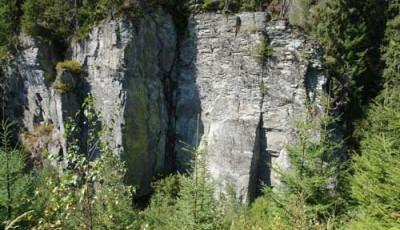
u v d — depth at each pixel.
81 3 27.39
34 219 11.72
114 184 8.48
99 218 7.78
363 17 25.33
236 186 24.41
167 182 24.45
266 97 24.52
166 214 17.39
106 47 25.56
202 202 10.56
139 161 25.92
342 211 12.84
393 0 25.70
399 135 15.66
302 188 12.02
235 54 25.27
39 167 27.02
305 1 25.78
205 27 26.23
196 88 26.73
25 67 28.45
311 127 13.12
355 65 24.64
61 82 26.08
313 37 24.11
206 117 26.28
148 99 26.33
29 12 27.69
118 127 25.00
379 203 10.58
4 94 30.09
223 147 25.08
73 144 6.54
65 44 28.20
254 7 25.50
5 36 28.97
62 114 25.84
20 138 29.19
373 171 12.30
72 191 6.21
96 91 26.12
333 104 23.16
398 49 24.69
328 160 13.66
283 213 11.77
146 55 26.05
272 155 24.61
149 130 26.39
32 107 28.91
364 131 21.86
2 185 12.07
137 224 11.30
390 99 24.09
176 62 27.34
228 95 25.56
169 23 26.88
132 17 25.27
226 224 12.07
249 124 24.75
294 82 23.77
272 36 24.30
